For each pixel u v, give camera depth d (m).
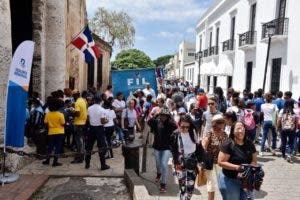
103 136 7.96
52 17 10.77
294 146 9.88
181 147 5.68
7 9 7.30
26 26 11.02
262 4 17.59
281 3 15.68
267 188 6.98
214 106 7.63
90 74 18.66
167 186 7.03
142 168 8.06
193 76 40.97
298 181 7.48
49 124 7.98
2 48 7.18
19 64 6.60
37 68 10.36
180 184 5.67
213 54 27.25
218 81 26.09
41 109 8.78
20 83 6.64
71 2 13.60
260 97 11.02
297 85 13.74
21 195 6.07
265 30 16.39
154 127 6.77
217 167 5.52
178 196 6.44
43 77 10.58
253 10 19.39
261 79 17.52
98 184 7.06
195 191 6.74
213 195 5.61
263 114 9.61
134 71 14.12
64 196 6.36
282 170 8.30
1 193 6.14
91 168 8.09
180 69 57.16
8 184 6.63
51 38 10.83
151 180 7.45
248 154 4.57
